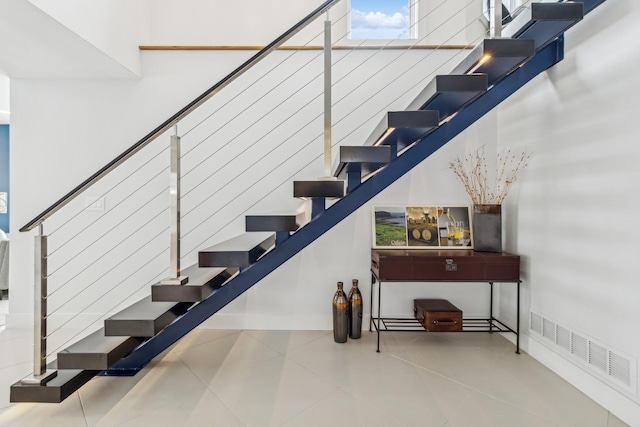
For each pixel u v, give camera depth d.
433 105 2.14
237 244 2.31
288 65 3.10
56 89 3.08
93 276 3.12
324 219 2.36
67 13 2.21
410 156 2.33
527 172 2.66
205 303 2.35
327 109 2.09
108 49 2.62
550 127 2.40
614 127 1.89
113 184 3.10
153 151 3.10
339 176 2.62
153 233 3.11
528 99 2.65
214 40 3.24
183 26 3.24
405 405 1.96
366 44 3.16
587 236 2.07
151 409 1.92
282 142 3.09
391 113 1.92
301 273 3.13
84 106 3.08
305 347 2.74
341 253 3.12
